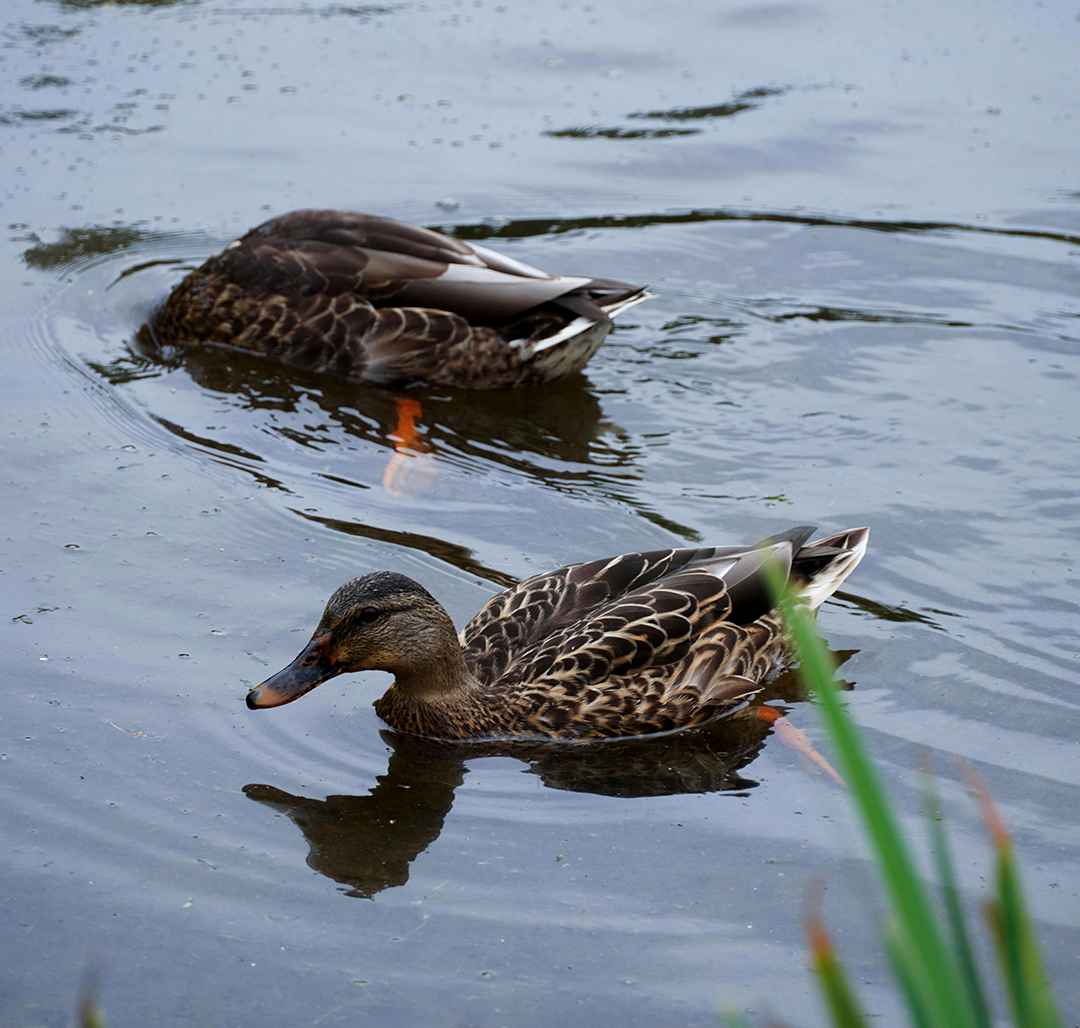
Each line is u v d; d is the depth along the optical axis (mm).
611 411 9297
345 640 6051
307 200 11984
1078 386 9430
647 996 4621
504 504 8086
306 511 7914
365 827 5527
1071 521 7832
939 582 7305
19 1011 4492
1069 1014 4555
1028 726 6176
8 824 5371
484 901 5082
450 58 14969
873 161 12922
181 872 5184
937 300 10688
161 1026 4449
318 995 4598
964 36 15617
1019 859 5340
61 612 6762
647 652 6414
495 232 11641
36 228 11367
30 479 8039
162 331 10109
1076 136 13297
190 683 6324
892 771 5895
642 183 12570
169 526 7633
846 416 9117
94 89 13844
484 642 6688
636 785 5926
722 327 10422
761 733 6328
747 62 15016
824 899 5117
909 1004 1928
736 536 7734
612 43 15430
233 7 16188
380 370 9641
